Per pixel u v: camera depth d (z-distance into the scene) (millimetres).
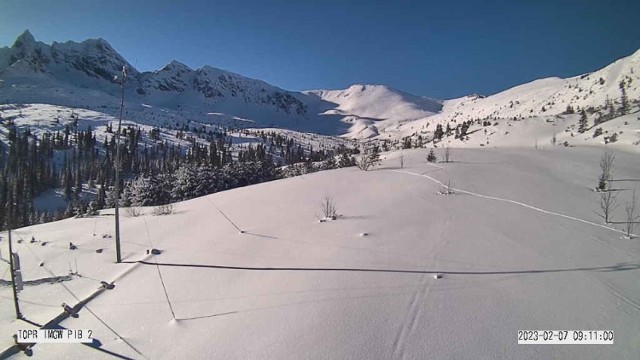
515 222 10766
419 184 16531
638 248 8695
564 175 18109
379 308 6590
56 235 16234
